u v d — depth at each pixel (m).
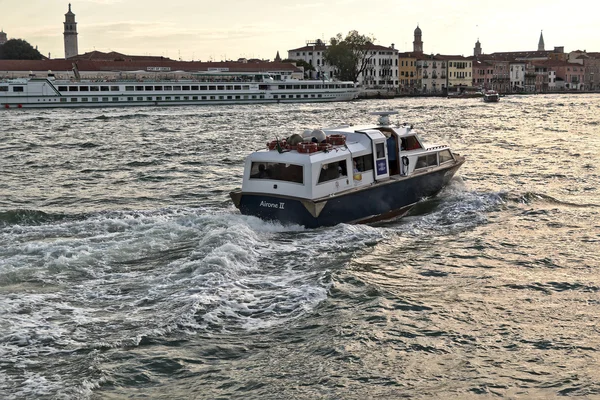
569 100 129.38
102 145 43.38
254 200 18.33
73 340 10.68
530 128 55.75
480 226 18.86
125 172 31.27
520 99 137.25
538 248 16.67
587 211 20.91
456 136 48.78
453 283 13.96
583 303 12.80
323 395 9.39
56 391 9.11
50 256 14.84
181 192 25.66
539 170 30.48
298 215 17.78
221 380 9.73
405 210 20.67
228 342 10.84
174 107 91.38
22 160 36.03
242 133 52.16
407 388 9.61
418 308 12.45
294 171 17.80
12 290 12.83
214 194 25.11
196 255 14.93
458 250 16.44
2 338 10.59
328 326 11.52
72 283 13.32
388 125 21.38
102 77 115.00
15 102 86.62
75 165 33.88
